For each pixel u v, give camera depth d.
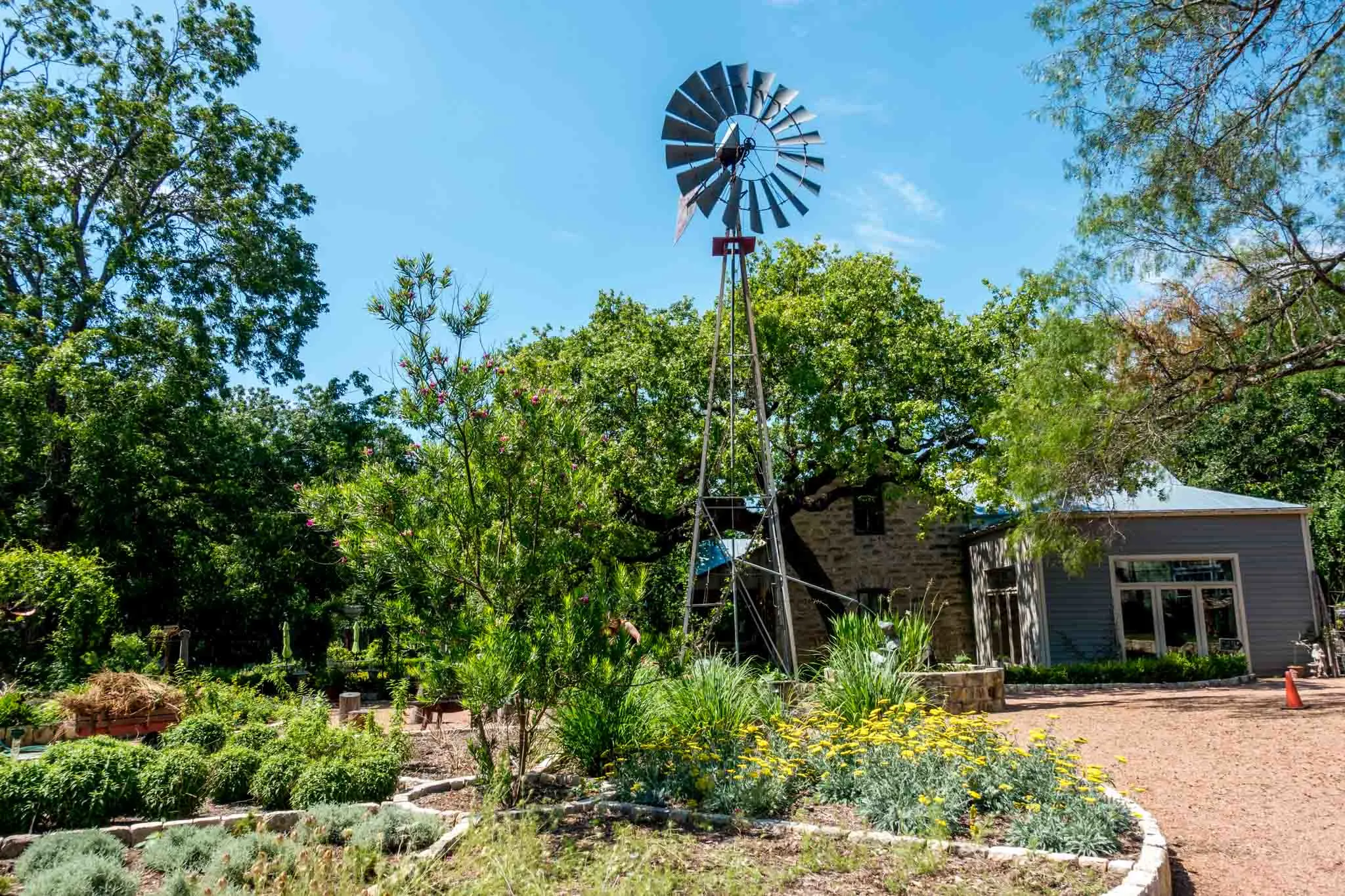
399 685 10.75
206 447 23.64
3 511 20.12
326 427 27.78
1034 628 21.11
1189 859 6.52
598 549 8.70
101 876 5.24
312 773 7.69
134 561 22.09
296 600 24.56
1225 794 8.31
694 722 9.25
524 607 8.36
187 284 25.34
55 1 23.59
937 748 7.28
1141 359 15.67
